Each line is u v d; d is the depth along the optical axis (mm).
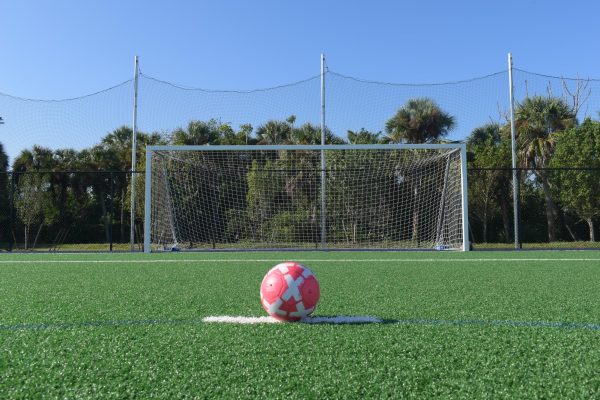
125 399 1826
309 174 17172
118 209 28172
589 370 2174
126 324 3176
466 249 13883
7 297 4516
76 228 27891
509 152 25328
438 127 25344
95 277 6406
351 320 3277
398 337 2777
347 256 11133
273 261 9422
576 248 15125
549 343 2652
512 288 5102
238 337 2771
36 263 9117
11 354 2441
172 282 5758
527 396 1854
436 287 5184
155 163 15414
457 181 14914
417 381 2014
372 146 14211
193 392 1887
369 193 17000
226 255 11797
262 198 16984
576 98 25094
